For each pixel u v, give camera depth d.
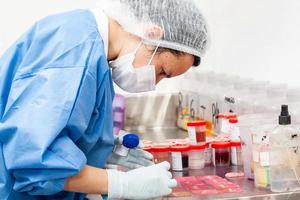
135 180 1.24
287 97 1.66
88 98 1.18
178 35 1.35
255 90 1.83
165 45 1.34
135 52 1.34
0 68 1.31
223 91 2.04
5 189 1.16
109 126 1.34
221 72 2.25
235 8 2.22
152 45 1.34
